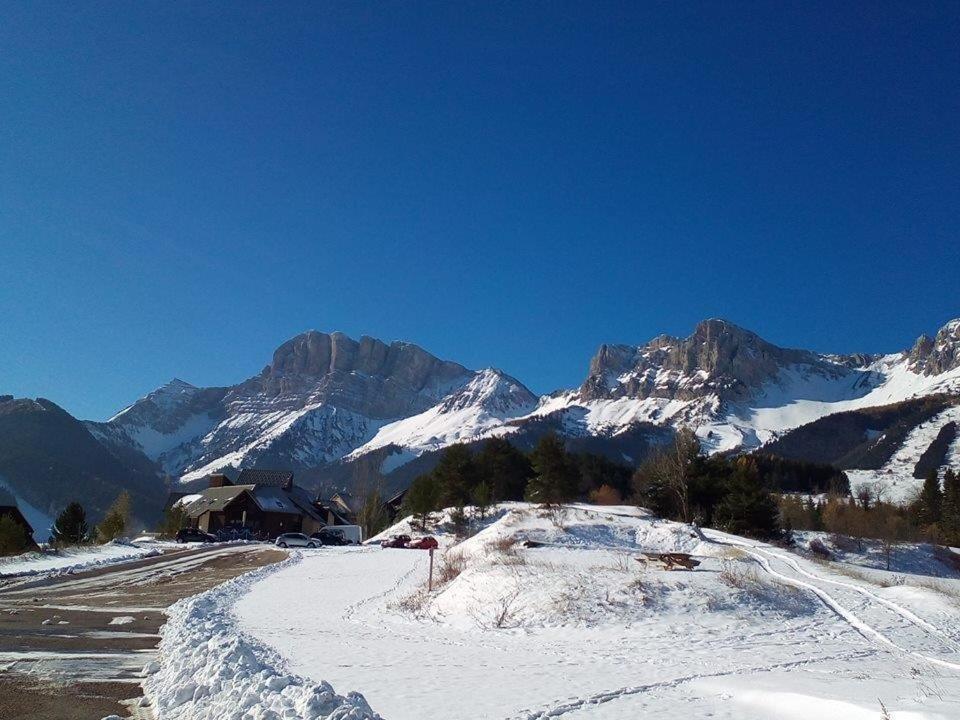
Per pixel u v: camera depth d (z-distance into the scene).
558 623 23.66
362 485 131.00
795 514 84.38
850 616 26.19
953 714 9.95
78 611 23.44
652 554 31.81
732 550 45.34
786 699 11.91
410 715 10.88
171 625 19.52
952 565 65.06
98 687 12.20
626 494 99.56
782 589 28.05
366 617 25.77
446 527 72.25
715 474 67.25
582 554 33.09
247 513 104.31
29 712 10.48
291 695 10.05
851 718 10.55
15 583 33.06
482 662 16.55
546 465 73.56
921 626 24.81
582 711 11.42
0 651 15.17
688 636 21.89
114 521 69.19
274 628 21.41
